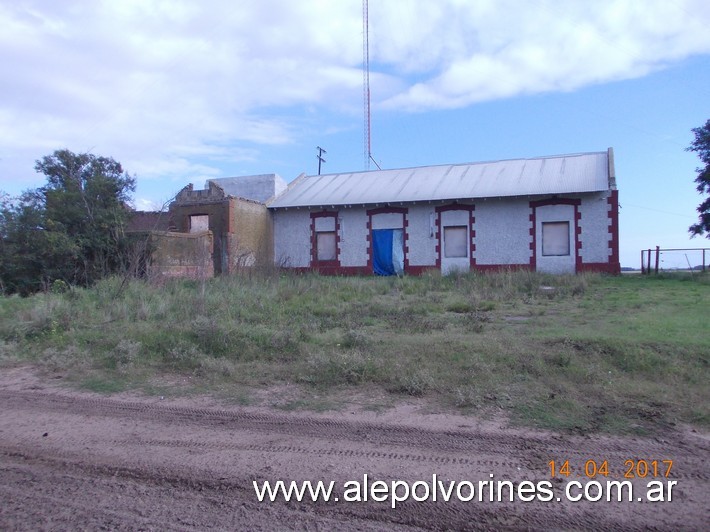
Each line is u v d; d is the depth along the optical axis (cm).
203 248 2019
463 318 1216
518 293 1733
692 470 494
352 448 559
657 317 1140
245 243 2875
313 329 1098
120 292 1459
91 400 749
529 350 845
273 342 955
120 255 2044
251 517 430
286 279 2003
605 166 2791
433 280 2086
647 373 756
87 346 1015
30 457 557
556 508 433
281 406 699
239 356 932
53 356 952
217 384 807
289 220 3156
